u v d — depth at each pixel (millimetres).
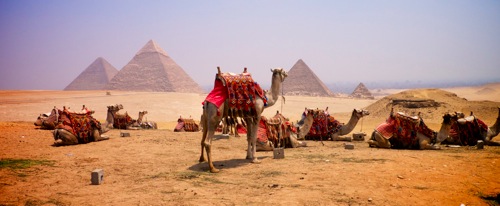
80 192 8078
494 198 7512
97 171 8859
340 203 7066
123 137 19297
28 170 10344
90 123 16922
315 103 103812
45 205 7109
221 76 11188
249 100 11328
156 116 56812
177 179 9320
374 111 51562
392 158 11828
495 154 12953
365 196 7480
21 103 68188
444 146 15664
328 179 8914
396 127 14836
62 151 14117
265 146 14352
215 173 10047
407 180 8758
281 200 7273
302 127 16891
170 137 19609
